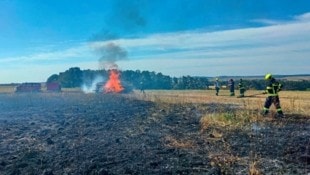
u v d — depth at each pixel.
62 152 13.05
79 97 44.31
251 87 56.06
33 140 15.62
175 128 17.64
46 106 33.41
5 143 15.20
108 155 12.31
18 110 30.19
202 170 10.18
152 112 24.75
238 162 11.01
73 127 19.31
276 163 10.83
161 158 11.68
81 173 10.20
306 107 23.34
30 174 10.22
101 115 24.41
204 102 30.41
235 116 19.36
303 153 11.81
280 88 20.28
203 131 16.38
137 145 13.88
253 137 14.73
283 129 16.31
